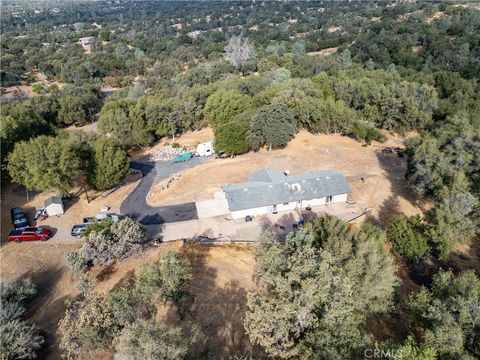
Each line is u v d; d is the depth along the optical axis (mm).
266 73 124688
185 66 178625
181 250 48344
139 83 142375
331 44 182875
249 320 28656
